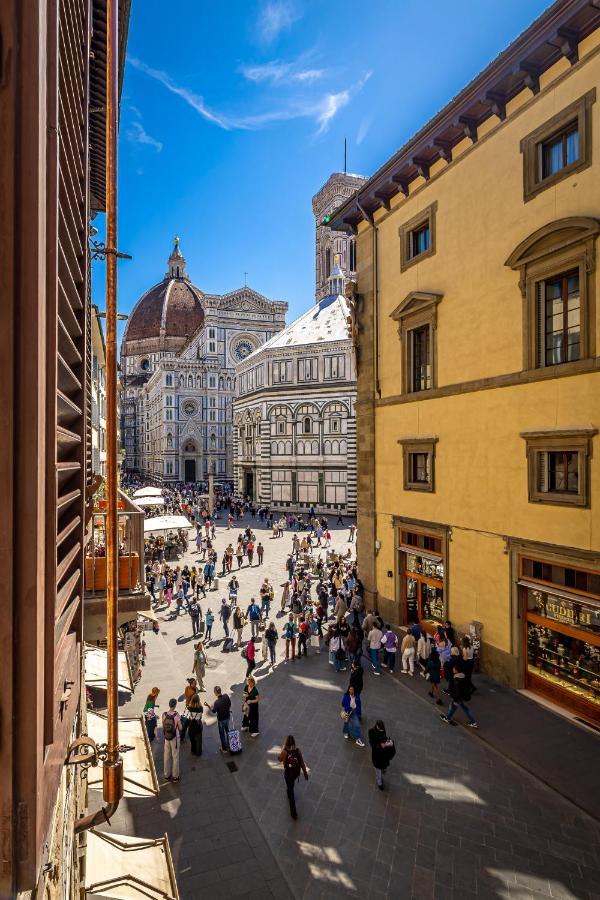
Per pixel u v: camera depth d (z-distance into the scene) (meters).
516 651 14.23
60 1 3.07
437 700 14.04
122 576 12.26
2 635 2.17
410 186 18.81
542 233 13.20
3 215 2.13
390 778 10.88
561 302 13.43
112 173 4.77
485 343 15.44
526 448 13.92
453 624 16.55
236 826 9.64
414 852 8.88
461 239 16.41
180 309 138.50
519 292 14.31
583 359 12.45
